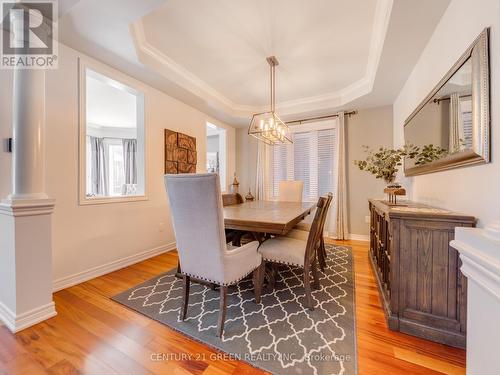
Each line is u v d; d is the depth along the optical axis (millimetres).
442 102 1682
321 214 1823
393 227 1484
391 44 2100
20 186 1567
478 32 1279
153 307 1778
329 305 1796
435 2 1635
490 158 1151
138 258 2885
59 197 2121
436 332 1368
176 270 2568
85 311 1726
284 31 2248
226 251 1442
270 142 3463
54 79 2086
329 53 2631
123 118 5434
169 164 3367
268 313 1691
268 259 1883
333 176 4172
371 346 1346
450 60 1636
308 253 1748
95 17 1820
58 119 2113
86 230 2328
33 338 1421
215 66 2943
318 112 4109
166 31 2252
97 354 1294
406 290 1455
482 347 626
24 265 1533
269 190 4867
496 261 553
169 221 3393
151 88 3098
